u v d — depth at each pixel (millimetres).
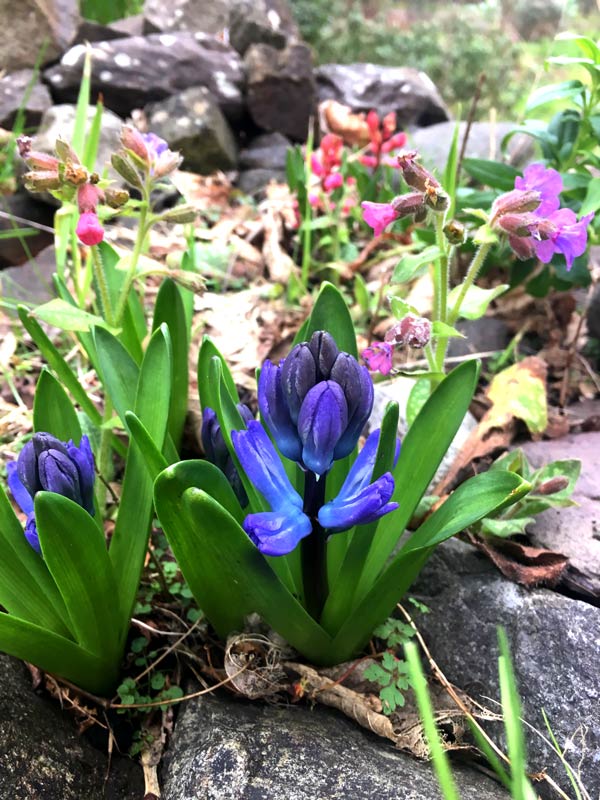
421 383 370
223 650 303
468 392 271
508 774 265
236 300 554
